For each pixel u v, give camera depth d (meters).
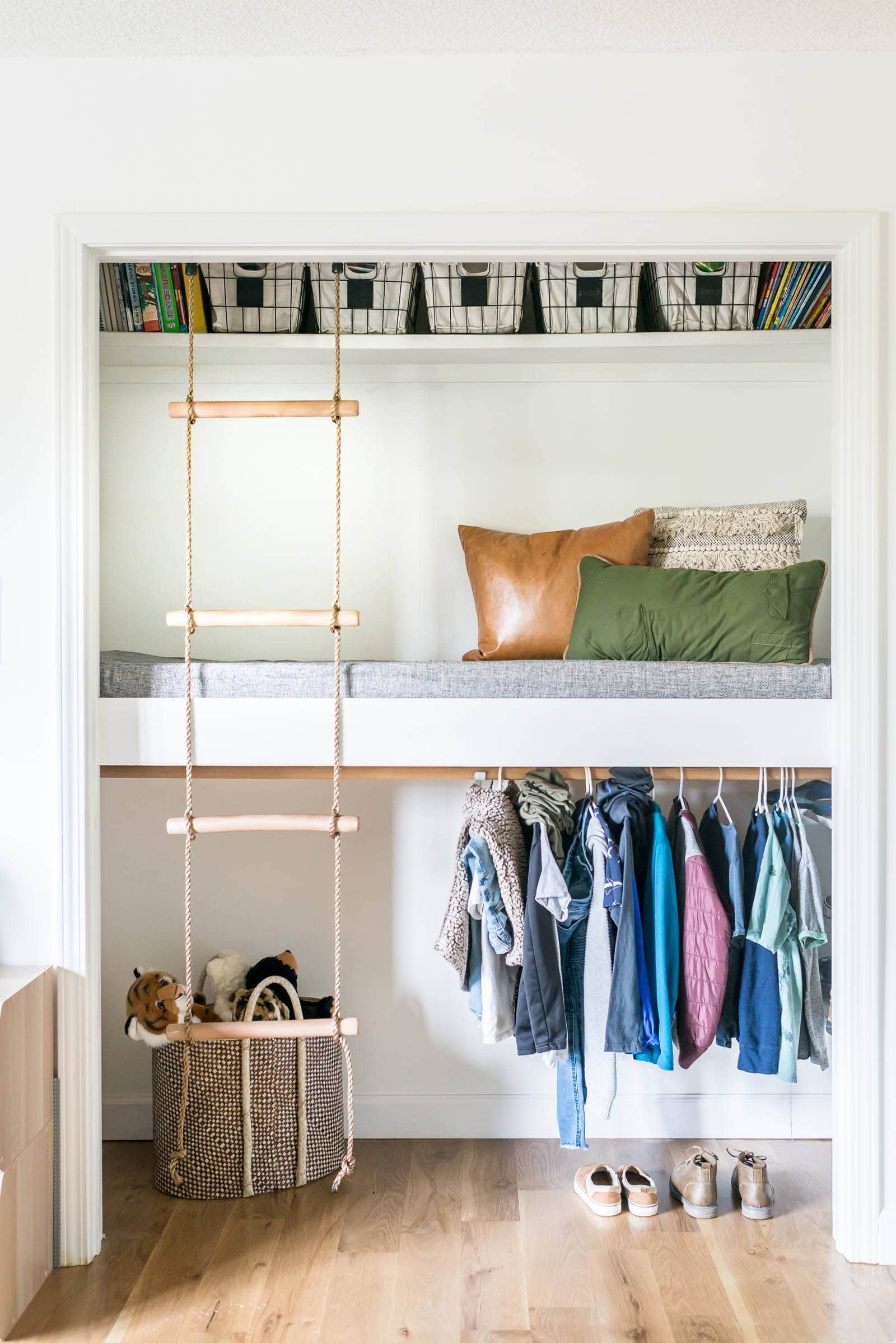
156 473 2.93
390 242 2.19
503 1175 2.62
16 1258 1.98
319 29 2.09
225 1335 1.93
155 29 2.08
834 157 2.20
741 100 2.20
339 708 2.22
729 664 2.25
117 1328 1.96
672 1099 2.86
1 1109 1.93
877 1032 2.19
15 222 2.19
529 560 2.70
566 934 2.40
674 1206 2.46
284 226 2.19
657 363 2.89
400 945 2.89
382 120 2.19
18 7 1.99
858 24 2.09
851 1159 2.21
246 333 2.70
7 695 2.21
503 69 2.19
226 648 2.95
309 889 2.89
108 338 2.66
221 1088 2.46
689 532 2.68
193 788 2.89
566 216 2.19
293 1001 2.54
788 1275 2.14
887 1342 1.92
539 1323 1.97
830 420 2.87
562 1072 2.42
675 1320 1.98
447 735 2.22
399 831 2.89
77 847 2.19
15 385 2.20
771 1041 2.32
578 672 2.23
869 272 2.19
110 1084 2.87
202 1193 2.46
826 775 2.41
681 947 2.33
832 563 2.42
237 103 2.19
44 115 2.19
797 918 2.37
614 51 2.19
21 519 2.21
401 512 2.94
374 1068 2.88
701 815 2.88
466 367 2.91
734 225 2.19
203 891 2.89
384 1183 2.56
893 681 2.20
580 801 2.45
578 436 2.92
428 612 2.94
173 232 2.19
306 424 2.93
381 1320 1.98
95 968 2.23
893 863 2.21
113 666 2.25
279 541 2.95
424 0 1.99
